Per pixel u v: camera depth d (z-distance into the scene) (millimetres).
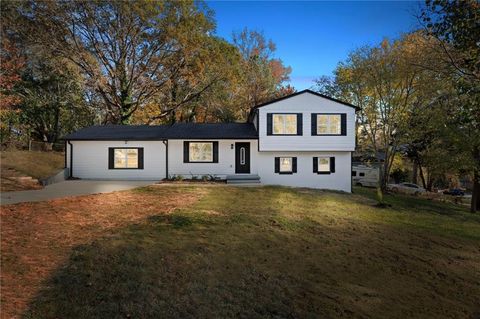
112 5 27844
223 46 32656
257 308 5648
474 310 6836
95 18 28484
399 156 34156
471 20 7223
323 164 21766
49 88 34656
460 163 20500
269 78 38812
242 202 13961
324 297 6387
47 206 11297
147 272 6375
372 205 16688
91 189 16031
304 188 19719
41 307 4969
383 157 30750
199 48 30922
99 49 30359
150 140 21062
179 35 28938
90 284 5742
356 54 27031
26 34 28406
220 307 5504
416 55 18203
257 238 9211
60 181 19531
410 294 7133
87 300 5246
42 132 37000
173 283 6090
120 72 31359
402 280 7777
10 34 28406
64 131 37500
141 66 31688
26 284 5629
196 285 6109
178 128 23391
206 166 21391
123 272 6273
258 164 21469
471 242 11727
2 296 5191
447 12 7621
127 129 23609
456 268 8938
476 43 7441
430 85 21422
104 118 38844
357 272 7852
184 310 5266
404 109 25453
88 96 34938
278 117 21031
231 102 37031
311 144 21062
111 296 5418
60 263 6527
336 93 30281
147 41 30734
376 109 27344
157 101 35688
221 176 21344
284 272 7262
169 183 19328
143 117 35719
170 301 5469
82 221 9680
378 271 8078
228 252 7945
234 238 8984
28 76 33125
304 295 6355
